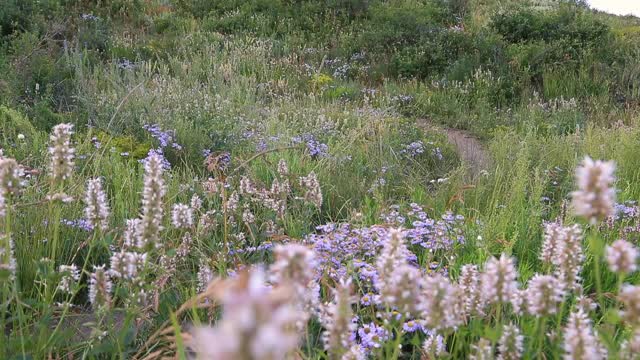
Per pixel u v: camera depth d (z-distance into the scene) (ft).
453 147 25.34
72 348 8.26
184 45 41.75
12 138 18.10
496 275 5.52
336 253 11.28
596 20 47.37
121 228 11.41
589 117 34.71
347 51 47.55
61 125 8.05
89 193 8.30
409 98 37.06
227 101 25.35
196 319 6.28
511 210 13.75
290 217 13.23
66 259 11.19
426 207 14.94
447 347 8.46
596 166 4.68
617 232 13.24
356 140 22.57
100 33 39.40
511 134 26.53
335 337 5.54
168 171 16.89
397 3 58.49
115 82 25.95
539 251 11.93
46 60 25.20
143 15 49.67
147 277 9.82
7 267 7.24
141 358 7.89
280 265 4.10
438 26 50.42
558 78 40.24
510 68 41.88
